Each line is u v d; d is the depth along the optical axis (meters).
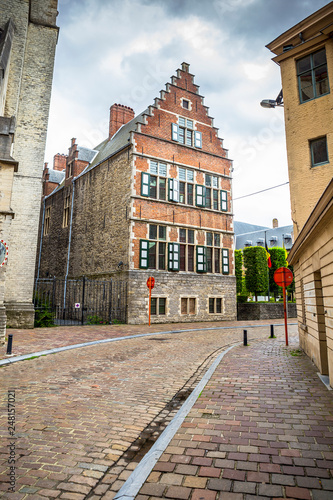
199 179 22.45
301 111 10.20
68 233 26.42
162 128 21.02
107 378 6.84
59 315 25.09
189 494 2.78
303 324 9.38
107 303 20.09
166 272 19.91
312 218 5.78
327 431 4.00
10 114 15.42
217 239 23.00
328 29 9.44
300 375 6.76
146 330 15.45
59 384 6.30
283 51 10.96
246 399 5.28
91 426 4.39
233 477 3.03
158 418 4.78
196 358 9.09
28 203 15.76
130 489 2.84
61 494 2.88
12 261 15.18
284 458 3.37
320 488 2.84
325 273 5.88
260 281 26.47
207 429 4.12
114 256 20.05
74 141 27.45
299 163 10.11
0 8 16.20
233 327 18.27
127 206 19.36
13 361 8.12
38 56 17.16
